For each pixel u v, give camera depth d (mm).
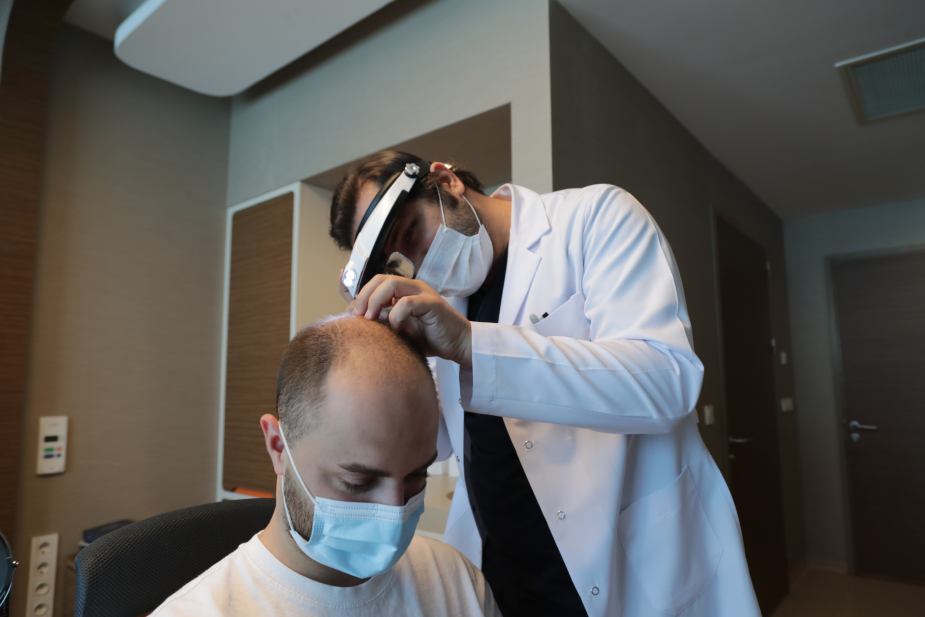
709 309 2691
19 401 2055
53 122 2270
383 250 919
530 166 1710
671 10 1868
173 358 2578
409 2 2098
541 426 902
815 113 2561
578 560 860
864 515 3758
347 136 2258
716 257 2816
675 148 2561
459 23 1938
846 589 3459
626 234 900
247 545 730
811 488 3947
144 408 2467
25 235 2098
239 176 2764
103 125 2418
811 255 4074
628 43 2041
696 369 820
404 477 635
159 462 2496
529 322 961
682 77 2273
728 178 3174
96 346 2342
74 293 2291
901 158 3051
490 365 706
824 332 3986
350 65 2283
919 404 3619
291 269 2441
